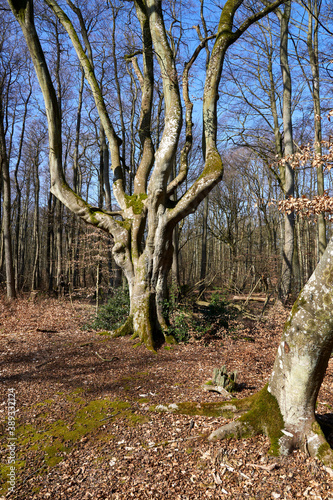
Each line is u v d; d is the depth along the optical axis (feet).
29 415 15.48
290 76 44.39
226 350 26.27
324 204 15.74
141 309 28.30
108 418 15.02
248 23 25.49
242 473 10.77
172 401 16.61
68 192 29.22
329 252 10.07
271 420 11.93
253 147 50.21
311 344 10.50
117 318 33.81
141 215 29.50
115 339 28.63
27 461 12.08
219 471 10.93
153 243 27.96
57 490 10.53
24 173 88.17
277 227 83.76
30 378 20.24
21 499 10.16
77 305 51.98
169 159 24.98
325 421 13.61
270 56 47.16
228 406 14.15
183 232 95.20
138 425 14.21
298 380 11.07
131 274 29.22
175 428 13.66
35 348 27.09
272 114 48.21
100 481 10.86
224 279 52.70
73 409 16.06
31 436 13.73
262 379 19.54
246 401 13.84
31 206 116.88
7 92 56.39
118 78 49.52
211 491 10.12
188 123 30.42
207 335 29.27
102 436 13.60
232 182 86.58
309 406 11.41
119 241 29.19
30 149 77.46
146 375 20.63
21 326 35.09
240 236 85.66
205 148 29.01
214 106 26.37
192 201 25.48
